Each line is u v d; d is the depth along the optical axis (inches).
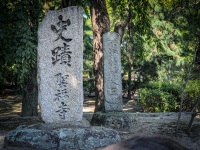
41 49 235.9
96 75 347.9
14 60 288.4
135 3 402.9
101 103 342.0
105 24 346.9
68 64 237.1
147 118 345.4
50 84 237.6
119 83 310.5
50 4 354.6
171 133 256.1
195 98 424.8
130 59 668.1
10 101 702.5
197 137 245.0
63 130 210.5
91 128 218.7
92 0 347.3
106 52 309.7
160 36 573.3
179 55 625.0
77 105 238.7
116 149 18.6
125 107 577.0
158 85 518.9
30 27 299.0
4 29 283.4
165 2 516.7
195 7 478.3
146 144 18.5
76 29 236.1
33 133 211.2
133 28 542.3
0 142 228.5
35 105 372.5
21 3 290.8
